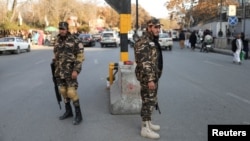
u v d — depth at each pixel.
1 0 49.69
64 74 7.32
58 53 7.33
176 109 8.66
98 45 50.66
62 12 77.56
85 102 9.64
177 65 19.95
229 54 29.94
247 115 8.05
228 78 14.49
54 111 8.62
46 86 12.68
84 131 6.91
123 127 7.14
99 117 7.96
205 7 62.94
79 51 7.30
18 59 26.50
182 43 39.28
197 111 8.45
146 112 6.41
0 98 10.48
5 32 50.59
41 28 68.56
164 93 10.94
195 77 14.76
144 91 6.32
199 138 6.37
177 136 6.49
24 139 6.46
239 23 52.59
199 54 29.97
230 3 58.09
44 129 7.09
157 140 6.28
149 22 6.09
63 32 7.23
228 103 9.39
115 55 28.67
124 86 8.17
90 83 13.22
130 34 47.12
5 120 7.84
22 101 9.94
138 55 6.07
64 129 7.07
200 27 70.06
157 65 6.21
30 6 63.66
